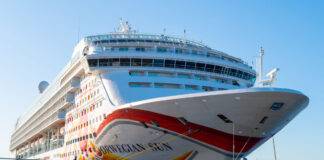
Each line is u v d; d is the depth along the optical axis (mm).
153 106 24641
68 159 39125
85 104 34938
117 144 28516
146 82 30500
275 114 23656
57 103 45188
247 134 24641
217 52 34812
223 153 25047
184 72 31844
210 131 24359
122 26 43031
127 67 31484
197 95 22812
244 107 22719
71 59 40469
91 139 32406
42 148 58844
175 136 25125
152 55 31547
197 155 25938
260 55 27281
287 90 22031
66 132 41281
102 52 31844
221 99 22516
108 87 30516
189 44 35281
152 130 25562
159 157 27344
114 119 27562
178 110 23906
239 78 34531
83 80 36562
